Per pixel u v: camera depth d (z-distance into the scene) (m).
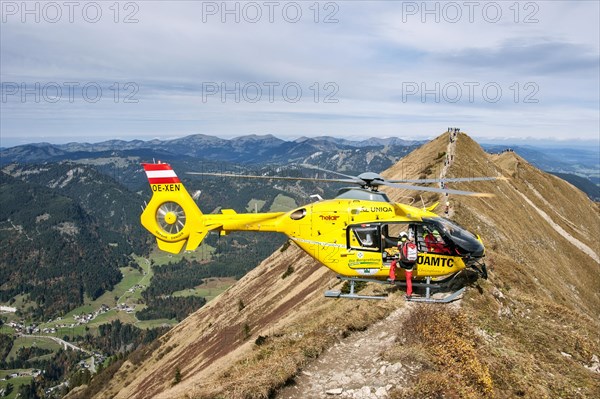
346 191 22.17
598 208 144.75
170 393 38.47
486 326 20.36
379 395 15.38
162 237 22.42
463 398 15.30
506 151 138.50
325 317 23.66
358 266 21.44
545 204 109.81
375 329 20.06
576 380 18.84
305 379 16.91
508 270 30.55
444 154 84.81
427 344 18.12
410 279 21.14
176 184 22.38
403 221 20.91
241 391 15.66
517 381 17.39
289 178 19.91
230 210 22.77
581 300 66.12
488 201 69.62
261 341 26.30
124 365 111.81
